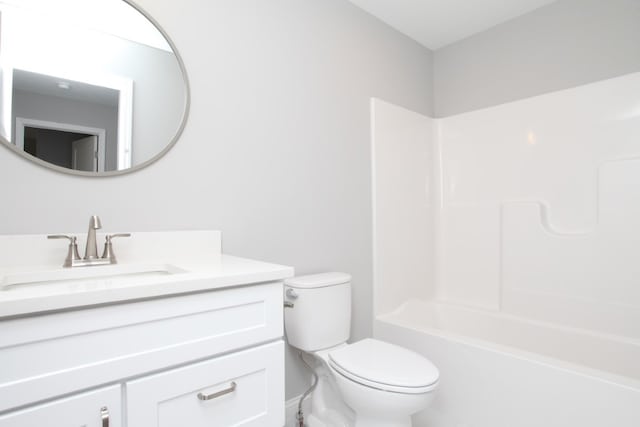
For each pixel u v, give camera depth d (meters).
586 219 1.96
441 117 2.71
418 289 2.43
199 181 1.43
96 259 1.10
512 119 2.27
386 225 2.23
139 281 0.81
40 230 1.10
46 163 1.10
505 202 2.28
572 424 1.30
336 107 1.98
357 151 2.10
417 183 2.46
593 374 1.28
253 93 1.61
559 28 2.16
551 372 1.36
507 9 2.24
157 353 0.80
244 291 0.96
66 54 1.15
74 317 0.70
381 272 2.19
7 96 1.05
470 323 2.20
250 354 0.96
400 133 2.35
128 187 1.26
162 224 1.33
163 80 1.34
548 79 2.20
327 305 1.62
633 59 1.92
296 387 1.74
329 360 1.47
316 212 1.87
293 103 1.77
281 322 1.04
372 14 2.24
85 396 0.71
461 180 2.51
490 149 2.36
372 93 2.21
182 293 0.85
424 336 1.81
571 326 1.98
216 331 0.90
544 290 2.09
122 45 1.26
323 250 1.90
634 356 1.63
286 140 1.73
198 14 1.44
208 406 0.88
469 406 1.59
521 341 1.99
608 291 1.86
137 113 1.28
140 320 0.78
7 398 0.64
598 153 1.93
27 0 1.09
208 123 1.46
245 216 1.57
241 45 1.57
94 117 1.19
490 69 2.45
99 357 0.73
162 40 1.34
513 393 1.46
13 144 1.06
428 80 2.69
